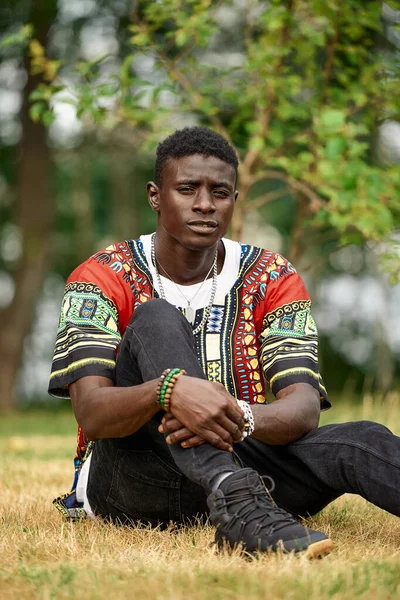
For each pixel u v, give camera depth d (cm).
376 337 1645
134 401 306
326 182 825
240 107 873
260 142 802
